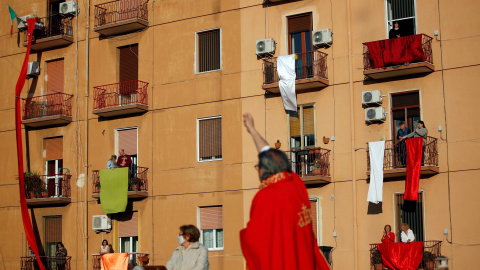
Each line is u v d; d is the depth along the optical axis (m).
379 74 25.44
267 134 27.95
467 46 24.52
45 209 33.22
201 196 29.22
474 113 24.14
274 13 28.45
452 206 24.06
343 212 25.91
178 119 30.30
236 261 27.89
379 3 26.31
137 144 31.30
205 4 30.25
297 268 5.10
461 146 24.19
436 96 24.88
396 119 25.66
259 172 5.44
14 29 35.53
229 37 29.39
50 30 34.22
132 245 30.89
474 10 24.53
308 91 27.28
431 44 25.14
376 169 24.86
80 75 33.22
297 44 27.98
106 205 30.42
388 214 25.16
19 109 33.12
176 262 12.13
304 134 27.28
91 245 31.66
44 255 33.00
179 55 30.64
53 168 33.72
